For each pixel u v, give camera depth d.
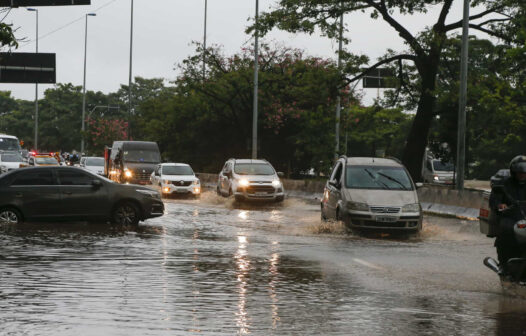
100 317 10.97
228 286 14.09
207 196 49.81
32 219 26.19
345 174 27.20
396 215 25.11
